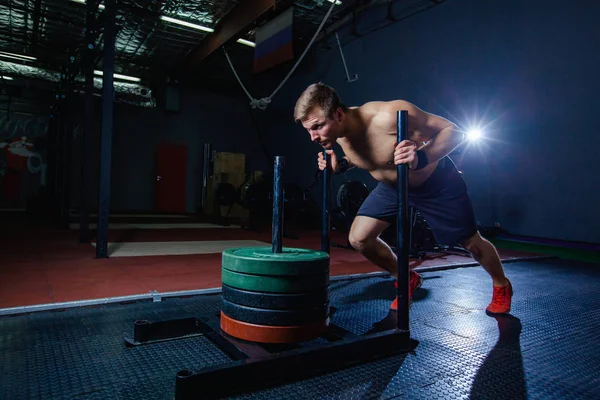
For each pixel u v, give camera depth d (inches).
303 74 415.5
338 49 368.2
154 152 464.8
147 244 183.8
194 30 339.3
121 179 450.3
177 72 437.7
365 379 50.3
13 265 121.3
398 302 60.9
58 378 48.1
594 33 208.1
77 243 176.6
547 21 226.8
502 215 250.2
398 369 53.6
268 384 47.8
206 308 80.4
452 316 80.3
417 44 297.4
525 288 111.3
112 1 143.7
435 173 70.6
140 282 102.2
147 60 421.7
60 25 333.4
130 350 57.7
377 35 328.2
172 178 471.2
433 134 64.2
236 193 312.2
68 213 240.7
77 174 440.5
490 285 111.7
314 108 58.9
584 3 211.8
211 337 60.2
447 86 278.2
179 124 474.9
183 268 124.5
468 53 265.4
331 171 76.1
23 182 430.6
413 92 301.0
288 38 277.7
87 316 73.5
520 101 239.5
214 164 428.1
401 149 57.6
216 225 305.1
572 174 217.3
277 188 57.8
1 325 67.2
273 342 51.7
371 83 335.0
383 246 81.6
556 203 223.9
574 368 55.2
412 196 73.6
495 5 251.0
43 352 56.1
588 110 210.7
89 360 53.8
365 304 88.2
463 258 164.7
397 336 59.1
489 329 72.3
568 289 110.4
